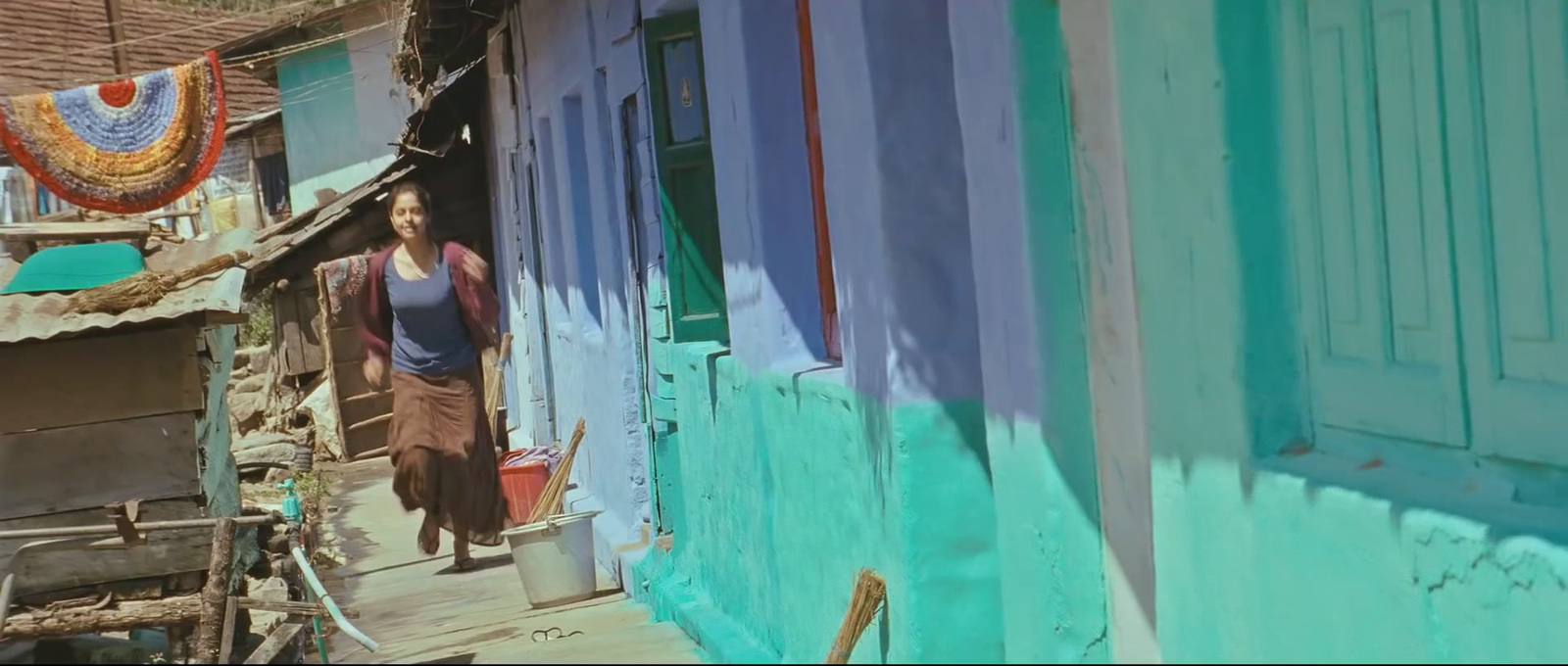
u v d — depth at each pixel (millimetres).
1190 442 3496
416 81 15500
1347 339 3248
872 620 4867
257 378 18734
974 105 4297
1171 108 3463
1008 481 4293
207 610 5422
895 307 4605
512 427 17422
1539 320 2818
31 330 6414
